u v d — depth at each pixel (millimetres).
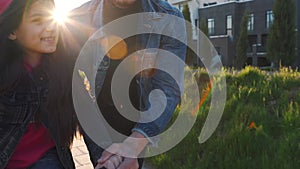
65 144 1925
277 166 3236
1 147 1761
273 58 23922
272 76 6750
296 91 5387
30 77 1765
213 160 3812
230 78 6895
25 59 1788
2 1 1677
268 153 3545
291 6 23422
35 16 1699
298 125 3887
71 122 1930
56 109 1853
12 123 1759
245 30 29281
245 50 29344
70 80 1895
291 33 23500
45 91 1809
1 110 1732
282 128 3992
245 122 4281
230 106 4832
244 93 5391
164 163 4203
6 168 1825
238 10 35281
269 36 24141
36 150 1872
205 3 40438
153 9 1999
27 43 1733
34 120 1824
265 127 4000
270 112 4625
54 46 1783
